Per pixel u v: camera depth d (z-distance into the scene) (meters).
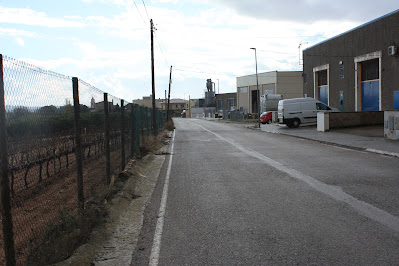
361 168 9.84
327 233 4.80
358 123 24.58
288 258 4.04
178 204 6.78
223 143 19.55
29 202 7.12
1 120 3.55
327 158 12.09
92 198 6.70
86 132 8.22
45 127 5.36
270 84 72.25
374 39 26.73
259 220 5.50
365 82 28.89
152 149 16.30
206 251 4.38
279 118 30.41
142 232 5.28
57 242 4.46
